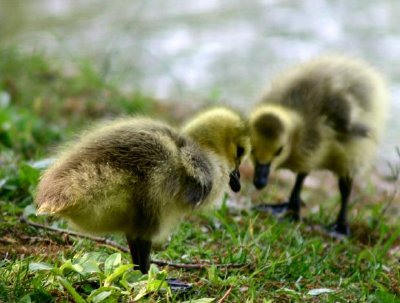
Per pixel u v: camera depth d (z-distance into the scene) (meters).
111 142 9.59
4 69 22.77
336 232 14.52
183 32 30.59
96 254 9.73
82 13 32.41
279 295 10.23
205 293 10.09
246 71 26.39
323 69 15.87
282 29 30.88
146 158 9.52
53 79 23.17
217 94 23.19
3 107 17.55
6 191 12.75
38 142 17.02
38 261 10.13
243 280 10.40
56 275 9.18
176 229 11.97
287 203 15.27
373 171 19.62
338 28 30.72
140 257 10.03
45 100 20.59
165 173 9.66
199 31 30.77
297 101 15.34
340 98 15.04
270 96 15.90
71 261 9.62
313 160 15.02
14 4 33.25
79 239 11.24
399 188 18.66
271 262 11.07
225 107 12.20
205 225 13.12
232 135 11.19
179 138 10.30
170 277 10.39
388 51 27.88
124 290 9.30
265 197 16.03
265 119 14.47
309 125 14.91
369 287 11.02
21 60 23.94
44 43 27.83
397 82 24.48
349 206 15.41
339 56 17.23
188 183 9.95
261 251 11.67
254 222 13.23
